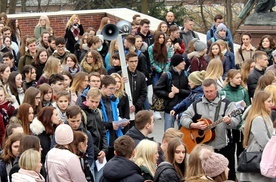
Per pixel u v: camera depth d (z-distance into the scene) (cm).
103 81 1409
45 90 1399
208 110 1335
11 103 1446
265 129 1235
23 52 2053
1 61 1967
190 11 5788
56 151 1103
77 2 5078
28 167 1038
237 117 1313
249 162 1240
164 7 4947
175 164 1051
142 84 1656
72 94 1480
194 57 1773
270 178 1247
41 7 6062
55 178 1087
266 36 1900
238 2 5525
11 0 4875
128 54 1648
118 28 1714
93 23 3094
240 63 1925
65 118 1313
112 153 1384
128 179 1030
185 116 1344
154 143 1059
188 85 1627
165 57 1897
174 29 2034
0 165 1147
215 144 1330
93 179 1227
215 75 1480
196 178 955
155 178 1016
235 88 1466
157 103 1633
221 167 959
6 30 2138
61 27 3053
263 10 2314
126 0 4978
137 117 1191
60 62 1731
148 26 2111
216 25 2122
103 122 1362
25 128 1290
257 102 1245
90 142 1241
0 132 1348
